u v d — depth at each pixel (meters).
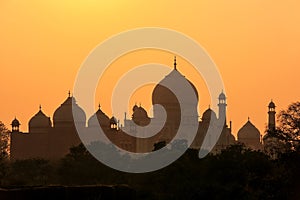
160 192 167.25
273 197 162.62
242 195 159.00
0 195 107.88
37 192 111.38
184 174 172.12
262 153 182.12
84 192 116.62
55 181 184.50
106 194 119.69
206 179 166.88
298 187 166.12
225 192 158.50
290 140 182.88
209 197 159.25
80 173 193.50
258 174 167.50
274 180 163.38
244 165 167.75
